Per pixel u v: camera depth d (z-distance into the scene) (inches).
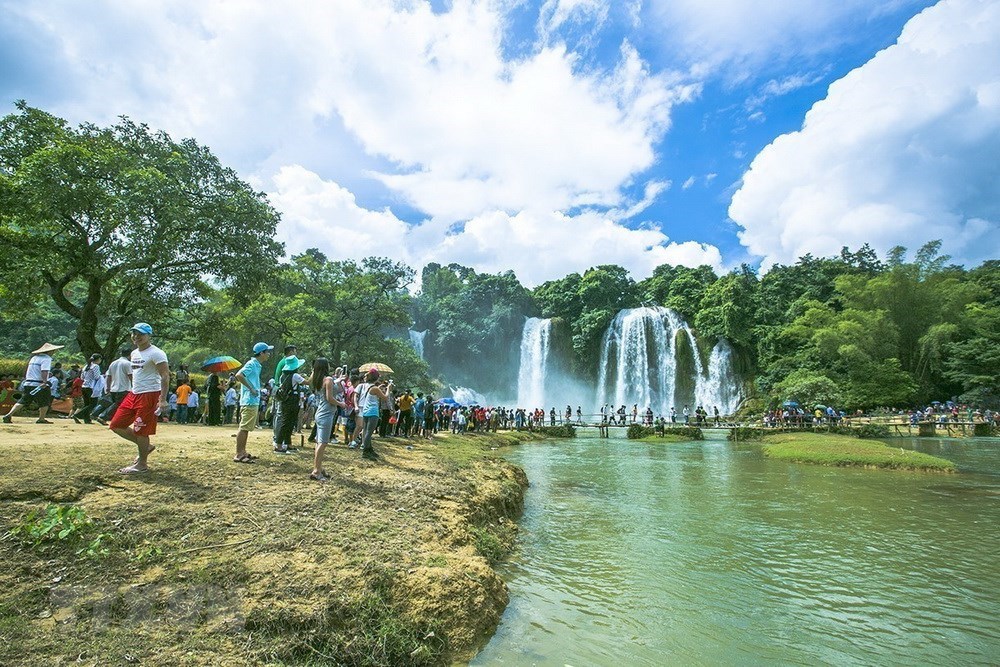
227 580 183.0
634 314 2347.4
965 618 251.4
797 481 677.3
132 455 298.5
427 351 2475.4
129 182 711.1
